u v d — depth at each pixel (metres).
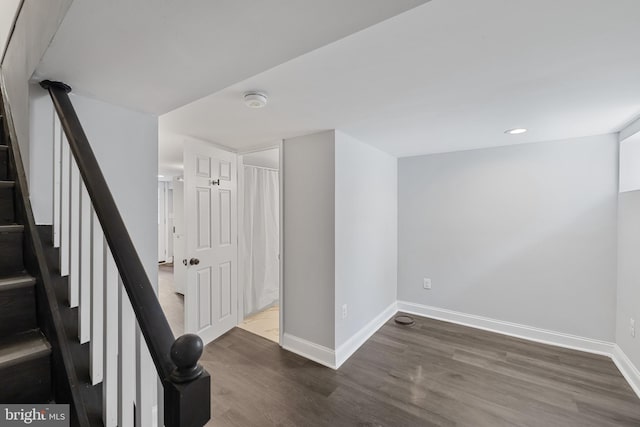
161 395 0.80
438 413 1.82
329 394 2.00
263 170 3.89
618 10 0.97
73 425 0.88
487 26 1.07
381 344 2.75
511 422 1.74
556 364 2.38
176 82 1.24
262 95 1.68
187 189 2.58
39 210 1.26
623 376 2.20
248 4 0.76
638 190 2.13
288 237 2.70
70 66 1.09
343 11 0.79
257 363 2.42
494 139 2.72
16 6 1.64
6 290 1.07
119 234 0.79
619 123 2.24
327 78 1.49
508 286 2.96
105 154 1.47
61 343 0.96
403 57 1.29
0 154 1.49
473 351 2.61
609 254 2.51
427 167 3.40
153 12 0.79
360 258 2.79
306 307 2.57
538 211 2.81
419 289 3.48
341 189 2.49
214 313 2.86
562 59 1.30
